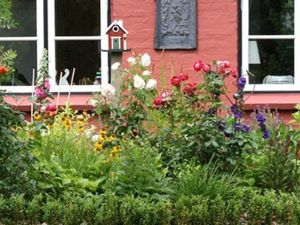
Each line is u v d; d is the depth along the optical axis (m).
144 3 9.54
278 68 9.67
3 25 7.20
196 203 6.61
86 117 8.27
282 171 7.31
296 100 9.50
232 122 7.51
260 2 9.69
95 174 7.23
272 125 7.59
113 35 8.39
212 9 9.54
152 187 6.95
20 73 9.75
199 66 7.48
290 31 9.70
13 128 7.19
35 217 6.50
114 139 7.43
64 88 9.63
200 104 7.55
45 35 9.73
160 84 9.40
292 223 6.64
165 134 7.57
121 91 7.66
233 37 9.54
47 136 7.41
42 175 6.98
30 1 9.77
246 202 6.81
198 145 7.37
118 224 6.53
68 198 6.65
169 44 9.52
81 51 9.73
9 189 6.71
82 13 9.73
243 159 7.40
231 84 9.41
